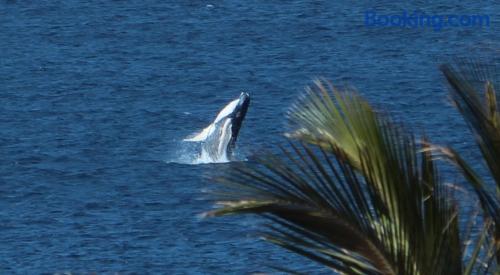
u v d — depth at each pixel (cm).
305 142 3941
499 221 3819
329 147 3862
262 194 3675
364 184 3734
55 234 16712
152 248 15888
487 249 3900
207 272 14812
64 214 17838
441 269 3697
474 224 4031
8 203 18538
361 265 3691
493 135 3812
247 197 3669
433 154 3850
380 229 3694
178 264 15175
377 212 3706
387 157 3741
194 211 17788
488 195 3834
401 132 3797
